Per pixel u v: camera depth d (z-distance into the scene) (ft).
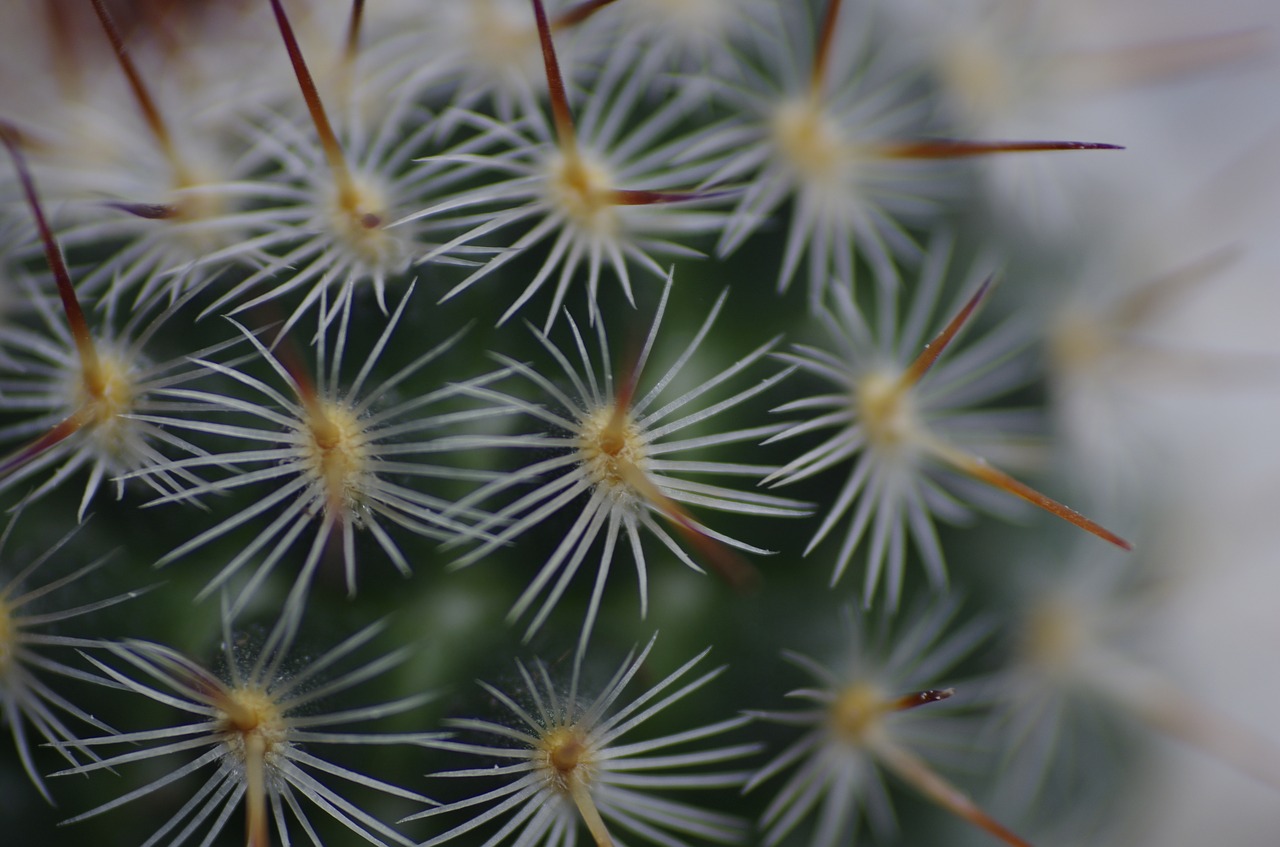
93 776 0.37
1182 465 0.44
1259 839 0.44
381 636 0.36
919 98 0.41
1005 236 0.41
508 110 0.39
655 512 0.37
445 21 0.40
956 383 0.39
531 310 0.37
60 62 0.42
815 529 0.38
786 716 0.37
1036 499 0.37
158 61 0.42
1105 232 0.43
